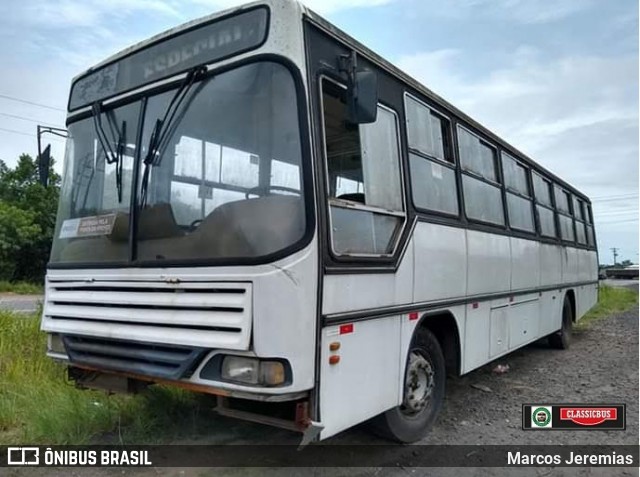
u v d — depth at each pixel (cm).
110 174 376
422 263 425
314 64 320
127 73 381
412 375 424
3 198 2744
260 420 315
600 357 838
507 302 623
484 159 596
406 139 424
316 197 303
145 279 332
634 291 2534
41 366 550
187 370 303
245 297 288
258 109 316
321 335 304
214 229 311
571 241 975
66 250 395
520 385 646
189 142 337
